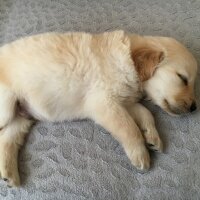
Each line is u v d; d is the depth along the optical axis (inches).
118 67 17.8
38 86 17.8
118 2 24.6
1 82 17.7
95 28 23.0
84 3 24.8
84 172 16.6
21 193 16.4
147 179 16.1
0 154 17.2
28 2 25.7
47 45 18.2
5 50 18.6
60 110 18.3
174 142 17.1
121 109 17.3
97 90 17.7
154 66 17.3
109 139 17.5
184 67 17.5
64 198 16.0
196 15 22.6
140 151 16.4
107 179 16.2
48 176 16.7
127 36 18.7
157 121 18.0
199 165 16.2
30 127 18.6
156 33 21.9
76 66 17.7
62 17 24.0
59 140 17.8
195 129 17.4
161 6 23.7
